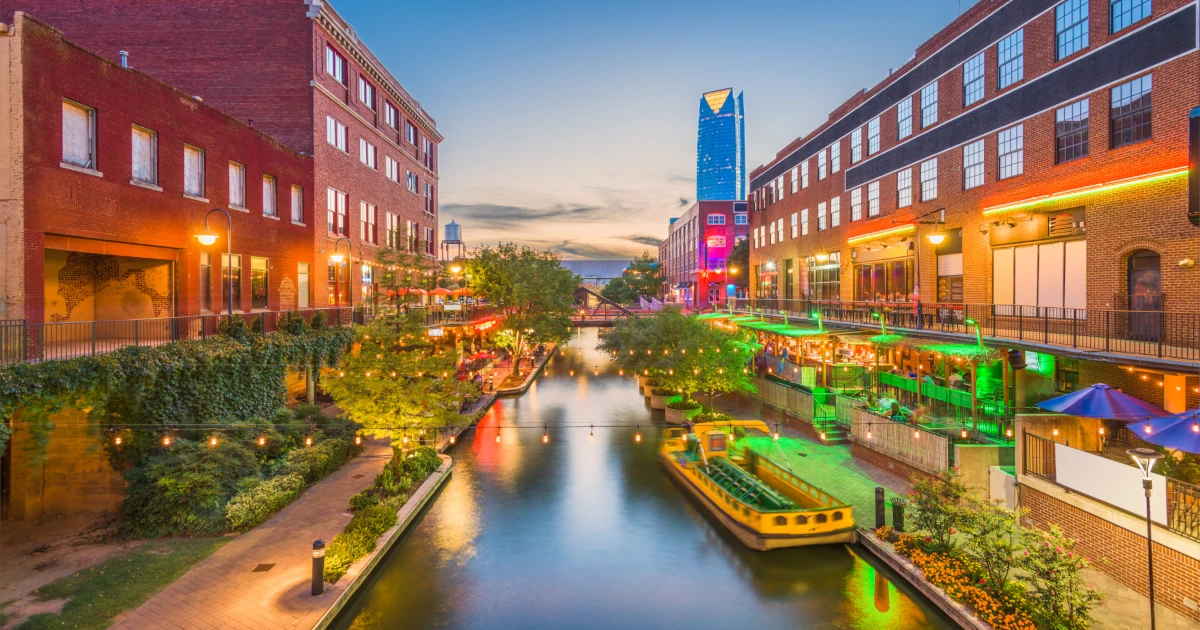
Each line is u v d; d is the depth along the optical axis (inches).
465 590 534.3
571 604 513.3
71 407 594.2
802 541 593.9
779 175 1759.4
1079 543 508.4
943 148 989.8
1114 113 677.3
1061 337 693.9
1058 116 756.6
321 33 1083.3
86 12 1058.7
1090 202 708.0
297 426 739.4
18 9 1043.3
